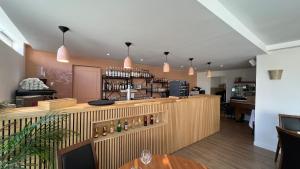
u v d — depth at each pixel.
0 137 1.52
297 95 3.27
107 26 2.27
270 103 3.69
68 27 2.34
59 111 1.86
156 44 3.21
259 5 1.92
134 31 2.46
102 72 5.45
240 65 6.29
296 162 1.76
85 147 1.58
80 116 2.08
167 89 7.02
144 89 6.48
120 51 3.99
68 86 4.75
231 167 2.90
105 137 2.38
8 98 2.78
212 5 1.78
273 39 3.24
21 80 3.68
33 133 1.55
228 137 4.54
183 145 3.77
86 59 5.09
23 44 3.84
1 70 2.45
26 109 1.79
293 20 2.32
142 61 5.55
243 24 2.52
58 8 1.76
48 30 2.50
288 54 3.41
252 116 4.90
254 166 2.94
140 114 2.83
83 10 1.80
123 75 5.73
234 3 1.89
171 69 7.57
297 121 2.88
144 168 1.49
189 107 3.96
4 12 2.01
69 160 1.39
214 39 2.79
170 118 3.41
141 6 1.68
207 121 4.59
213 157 3.29
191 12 1.80
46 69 4.38
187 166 1.53
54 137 1.68
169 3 1.60
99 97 5.39
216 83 8.69
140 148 2.81
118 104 2.54
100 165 2.29
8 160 1.34
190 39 2.82
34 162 1.71
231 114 7.27
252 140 4.29
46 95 3.45
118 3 1.63
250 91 6.85
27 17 2.02
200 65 6.38
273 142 3.62
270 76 3.63
